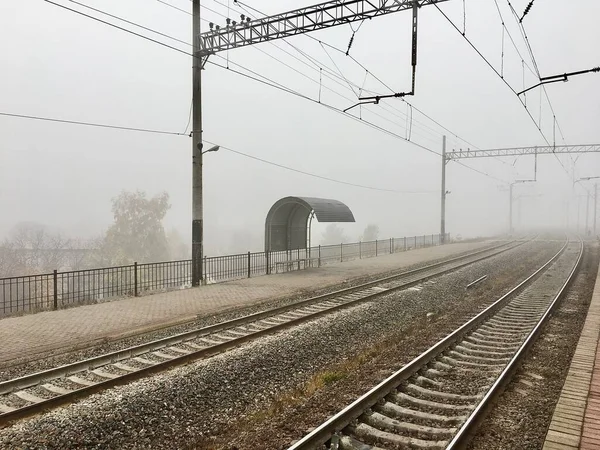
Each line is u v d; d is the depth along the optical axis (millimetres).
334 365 8180
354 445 4949
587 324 10102
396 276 18609
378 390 6199
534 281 18359
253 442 5199
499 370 7457
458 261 26000
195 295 14531
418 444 4949
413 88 11859
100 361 7820
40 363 7914
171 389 6547
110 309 12250
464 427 5023
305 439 4758
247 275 19906
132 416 5770
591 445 4699
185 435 5445
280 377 7441
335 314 11547
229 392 6699
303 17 13625
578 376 6820
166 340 8961
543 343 9188
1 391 6508
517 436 5211
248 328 10352
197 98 16312
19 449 4930
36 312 11867
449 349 8852
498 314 12102
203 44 16141
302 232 24000
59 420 5555
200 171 16531
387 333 10430
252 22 14555
